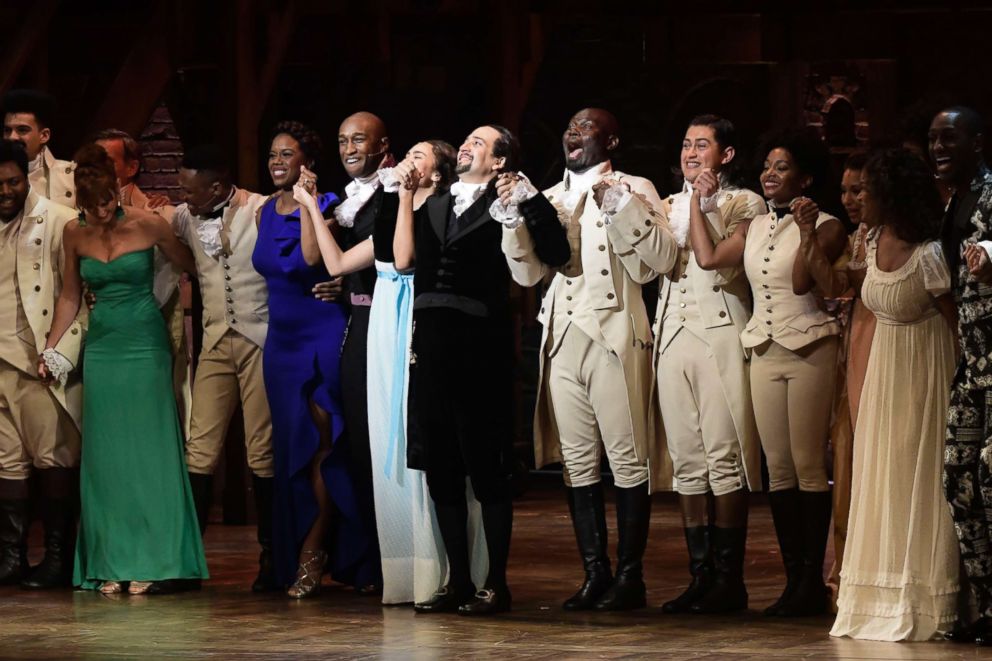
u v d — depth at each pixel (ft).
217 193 75.66
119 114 104.63
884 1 129.39
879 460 60.64
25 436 78.02
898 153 60.39
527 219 65.21
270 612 68.13
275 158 74.43
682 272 67.31
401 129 137.18
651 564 83.76
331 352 73.20
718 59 132.36
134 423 75.25
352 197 73.46
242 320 75.92
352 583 74.69
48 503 77.61
